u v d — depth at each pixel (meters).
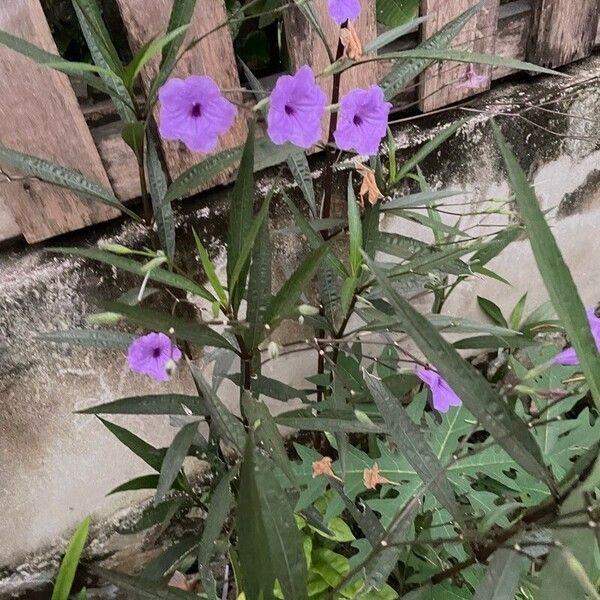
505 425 0.28
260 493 0.29
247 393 0.40
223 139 0.53
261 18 0.57
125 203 0.54
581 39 0.66
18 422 0.58
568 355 0.33
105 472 0.66
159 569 0.57
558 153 0.71
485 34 0.60
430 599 0.46
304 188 0.52
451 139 0.63
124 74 0.36
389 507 0.54
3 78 0.45
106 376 0.59
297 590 0.30
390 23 0.57
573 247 0.82
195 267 0.58
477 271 0.54
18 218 0.50
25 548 0.66
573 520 0.29
